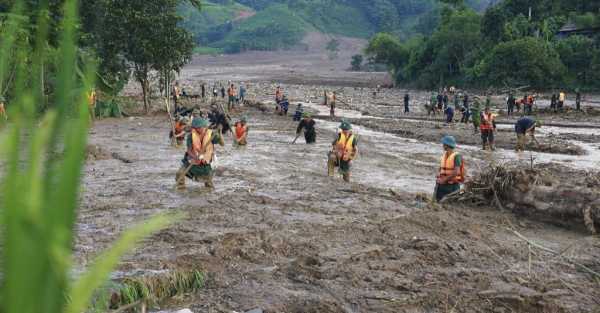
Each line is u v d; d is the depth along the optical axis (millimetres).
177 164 15453
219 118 24828
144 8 31719
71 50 633
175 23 32156
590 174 14180
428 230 9023
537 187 10312
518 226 9758
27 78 634
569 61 67812
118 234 8039
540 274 7121
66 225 579
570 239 9078
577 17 71625
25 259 561
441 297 6262
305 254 7570
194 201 10602
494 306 6125
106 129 25844
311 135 21844
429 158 19875
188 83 92938
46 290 573
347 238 8391
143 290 5875
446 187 11258
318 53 190625
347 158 13516
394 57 96125
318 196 11422
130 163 15508
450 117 35156
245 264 7141
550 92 66312
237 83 97250
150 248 7512
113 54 30906
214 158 11852
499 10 76625
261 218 9391
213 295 6184
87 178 12961
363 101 58969
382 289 6480
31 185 573
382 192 12258
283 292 6301
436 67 82250
